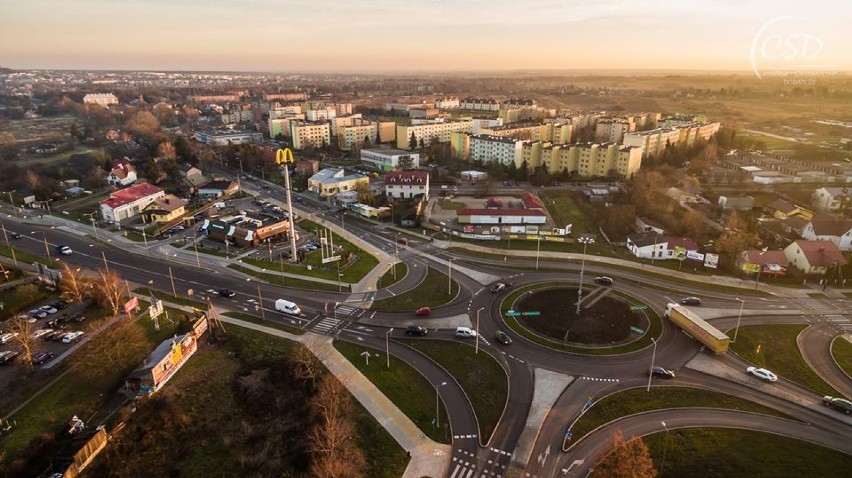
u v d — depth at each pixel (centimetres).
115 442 6856
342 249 14262
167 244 14600
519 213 16438
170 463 6650
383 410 7562
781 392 8038
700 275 12462
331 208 18562
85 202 19012
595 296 11306
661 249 13575
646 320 10238
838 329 9912
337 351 9112
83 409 7481
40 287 11462
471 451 6788
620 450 5656
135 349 8938
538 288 11706
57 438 6812
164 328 9781
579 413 7525
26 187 19950
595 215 17088
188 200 19100
